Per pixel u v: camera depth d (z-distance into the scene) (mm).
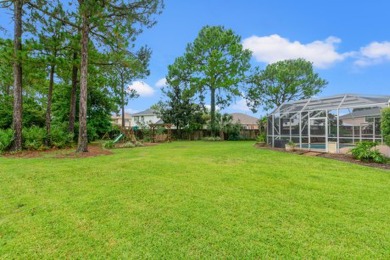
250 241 3004
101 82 17312
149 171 7094
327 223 3482
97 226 3445
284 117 15375
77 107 19938
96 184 5625
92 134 20219
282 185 5531
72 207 4168
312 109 13094
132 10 11492
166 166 7910
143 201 4441
